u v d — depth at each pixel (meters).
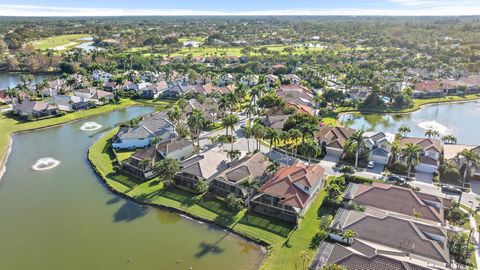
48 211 68.25
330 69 183.38
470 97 155.00
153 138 98.12
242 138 104.69
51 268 53.25
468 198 70.25
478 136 110.56
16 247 58.03
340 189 71.94
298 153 92.25
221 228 62.12
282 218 63.44
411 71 198.00
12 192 75.75
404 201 62.38
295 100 136.38
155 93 158.38
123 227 62.94
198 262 54.19
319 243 56.38
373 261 46.41
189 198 70.94
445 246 52.50
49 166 88.50
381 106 137.12
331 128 99.31
